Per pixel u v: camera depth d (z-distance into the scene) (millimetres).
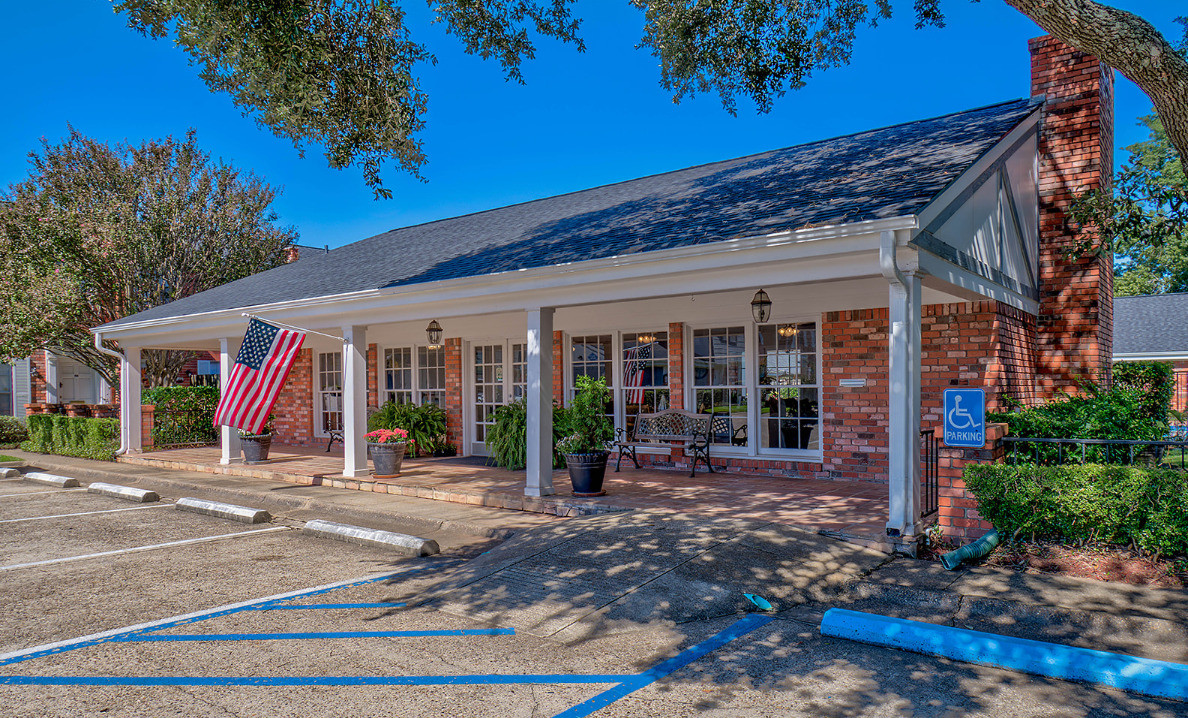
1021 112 9477
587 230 10047
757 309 9508
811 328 10305
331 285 12172
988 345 8594
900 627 4555
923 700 3793
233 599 5777
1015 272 9047
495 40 9227
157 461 14555
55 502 10781
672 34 9461
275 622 5211
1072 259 9906
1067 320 9938
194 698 3936
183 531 8484
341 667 4359
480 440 14234
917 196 6379
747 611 5219
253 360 9984
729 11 9273
